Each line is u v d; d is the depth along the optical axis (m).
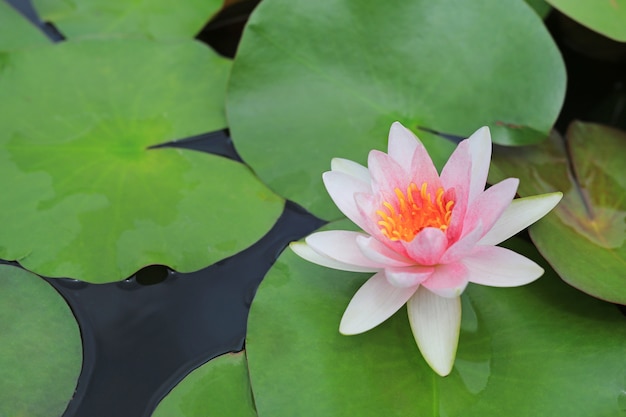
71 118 0.87
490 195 0.76
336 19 0.87
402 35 0.86
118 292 0.81
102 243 0.81
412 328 0.76
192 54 0.91
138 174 0.85
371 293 0.77
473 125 0.85
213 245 0.82
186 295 0.81
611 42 0.92
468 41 0.86
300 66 0.87
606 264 0.79
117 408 0.77
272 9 0.87
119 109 0.88
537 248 0.79
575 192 0.83
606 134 0.86
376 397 0.76
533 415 0.75
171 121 0.87
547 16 0.91
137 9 0.95
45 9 0.94
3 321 0.79
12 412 0.77
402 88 0.86
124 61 0.90
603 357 0.77
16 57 0.90
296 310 0.79
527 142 0.84
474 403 0.76
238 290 0.81
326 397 0.76
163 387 0.78
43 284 0.80
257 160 0.85
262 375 0.77
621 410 0.75
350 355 0.77
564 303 0.79
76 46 0.91
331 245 0.77
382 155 0.78
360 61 0.86
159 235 0.82
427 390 0.76
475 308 0.78
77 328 0.79
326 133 0.85
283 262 0.80
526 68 0.85
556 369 0.77
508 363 0.77
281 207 0.83
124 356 0.79
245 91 0.87
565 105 0.90
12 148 0.85
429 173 0.78
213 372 0.78
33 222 0.82
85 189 0.84
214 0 0.95
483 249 0.77
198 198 0.83
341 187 0.78
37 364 0.78
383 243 0.77
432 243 0.75
